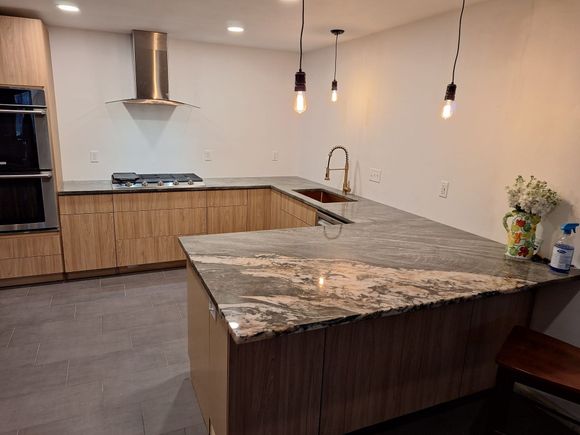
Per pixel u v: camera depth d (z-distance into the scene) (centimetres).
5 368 239
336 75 391
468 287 170
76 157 388
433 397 208
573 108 197
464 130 258
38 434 193
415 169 301
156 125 412
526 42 216
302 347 161
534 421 216
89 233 357
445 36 266
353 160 374
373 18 286
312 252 206
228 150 450
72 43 364
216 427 175
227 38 386
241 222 417
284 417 167
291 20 305
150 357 256
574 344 207
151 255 385
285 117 467
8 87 304
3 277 338
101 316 304
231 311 139
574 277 193
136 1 270
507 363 171
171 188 378
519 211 211
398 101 313
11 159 318
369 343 177
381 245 224
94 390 224
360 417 188
